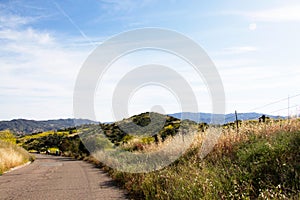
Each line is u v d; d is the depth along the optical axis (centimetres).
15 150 3559
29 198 1020
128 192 1076
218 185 707
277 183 676
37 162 3316
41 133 11575
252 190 652
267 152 822
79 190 1159
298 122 1035
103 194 1057
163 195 805
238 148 1048
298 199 534
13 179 1606
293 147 816
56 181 1456
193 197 691
